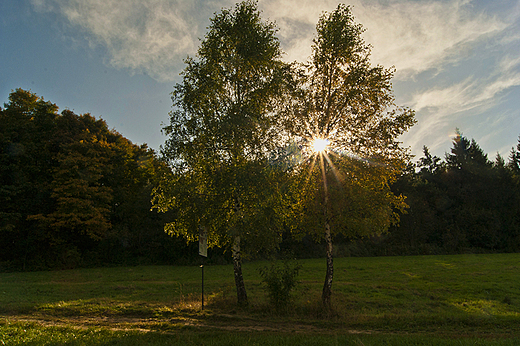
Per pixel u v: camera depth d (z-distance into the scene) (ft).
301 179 52.42
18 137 134.21
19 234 132.16
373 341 31.30
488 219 182.80
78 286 80.23
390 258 139.85
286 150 51.03
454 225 183.01
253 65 52.47
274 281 47.37
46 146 135.95
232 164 48.55
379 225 48.37
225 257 140.87
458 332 36.96
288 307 46.70
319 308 46.39
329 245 50.85
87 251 139.23
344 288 69.21
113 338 31.60
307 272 97.14
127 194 147.95
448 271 96.07
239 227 45.65
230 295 59.77
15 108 136.46
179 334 33.86
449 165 230.27
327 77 53.36
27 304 50.83
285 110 52.90
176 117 52.31
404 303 55.83
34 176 136.87
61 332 34.40
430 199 191.42
